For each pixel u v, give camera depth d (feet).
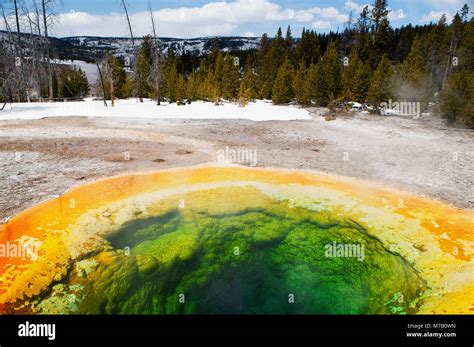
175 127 57.06
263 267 23.59
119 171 33.99
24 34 104.37
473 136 52.21
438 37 107.55
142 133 51.75
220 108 80.23
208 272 22.68
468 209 27.04
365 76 84.33
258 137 51.03
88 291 19.12
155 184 31.24
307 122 64.13
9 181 30.60
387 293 20.44
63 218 24.70
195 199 29.35
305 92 89.45
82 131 52.01
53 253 21.09
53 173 33.01
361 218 26.89
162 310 19.53
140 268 21.40
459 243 22.74
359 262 23.12
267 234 26.25
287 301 20.83
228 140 48.80
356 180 33.24
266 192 30.94
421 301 19.07
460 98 60.59
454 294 18.79
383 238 24.50
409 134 53.57
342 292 21.22
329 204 29.09
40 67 105.40
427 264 21.43
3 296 17.81
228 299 21.02
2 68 94.99
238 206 28.78
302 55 134.82
